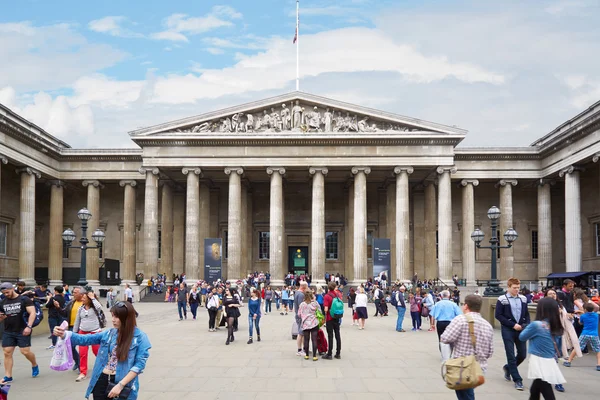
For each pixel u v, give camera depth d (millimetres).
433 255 65188
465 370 10445
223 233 72562
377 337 28094
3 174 61812
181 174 65250
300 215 73562
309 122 60750
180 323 35781
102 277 67875
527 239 71000
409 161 59906
